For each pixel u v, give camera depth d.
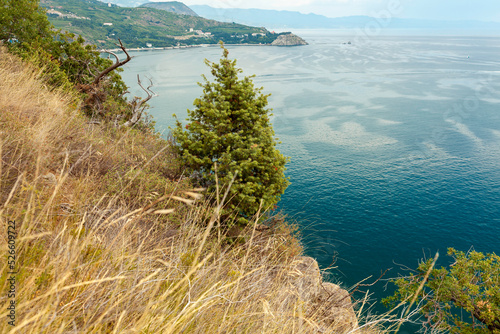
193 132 11.07
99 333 1.28
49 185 2.57
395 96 155.25
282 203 62.00
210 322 1.72
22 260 1.41
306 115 123.56
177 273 2.00
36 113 4.89
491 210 61.34
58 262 1.45
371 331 1.99
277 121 114.56
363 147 92.44
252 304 2.03
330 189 68.56
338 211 60.31
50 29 20.11
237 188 8.88
